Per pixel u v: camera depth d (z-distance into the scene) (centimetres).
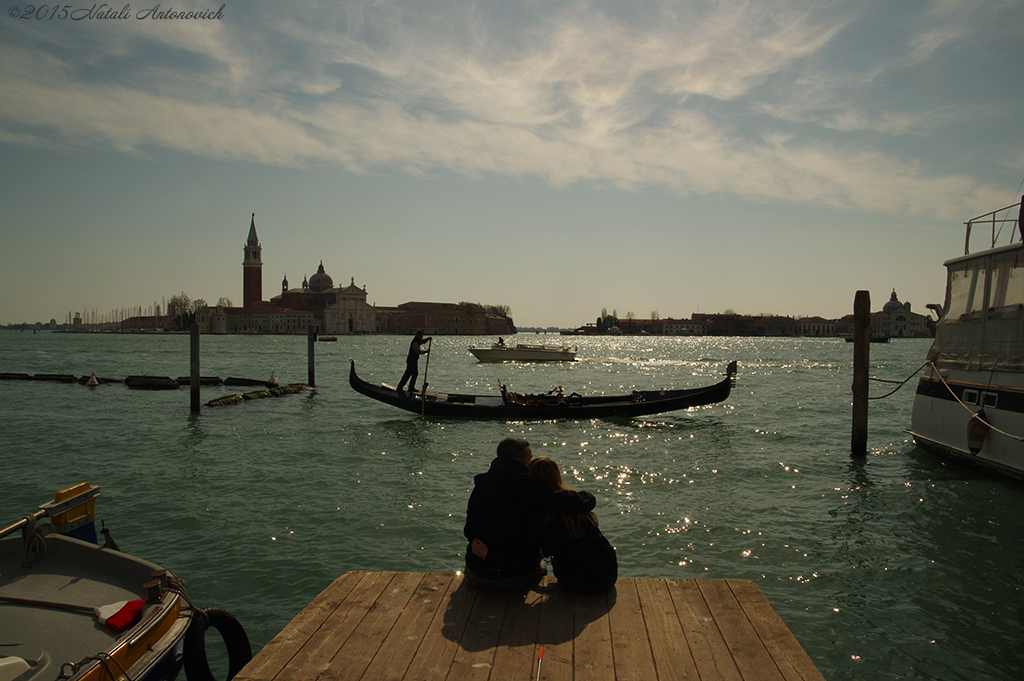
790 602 741
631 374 4809
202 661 494
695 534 959
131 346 10750
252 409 2472
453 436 1833
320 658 396
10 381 3641
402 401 2130
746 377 4447
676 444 1702
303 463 1460
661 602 474
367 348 10288
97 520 1028
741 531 973
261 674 379
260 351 8894
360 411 2403
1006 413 1239
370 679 374
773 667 389
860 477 1319
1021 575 816
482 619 448
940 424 1466
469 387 3741
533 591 493
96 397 2903
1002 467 1251
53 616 461
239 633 561
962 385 1388
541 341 17788
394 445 1688
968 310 1394
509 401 2181
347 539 937
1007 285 1259
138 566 511
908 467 1410
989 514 1067
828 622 695
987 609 727
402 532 968
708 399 1998
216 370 5116
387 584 504
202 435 1855
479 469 1398
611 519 1031
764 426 2027
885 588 778
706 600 477
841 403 2708
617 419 2138
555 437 1816
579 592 483
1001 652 639
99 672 398
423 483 1270
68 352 8438
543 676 378
